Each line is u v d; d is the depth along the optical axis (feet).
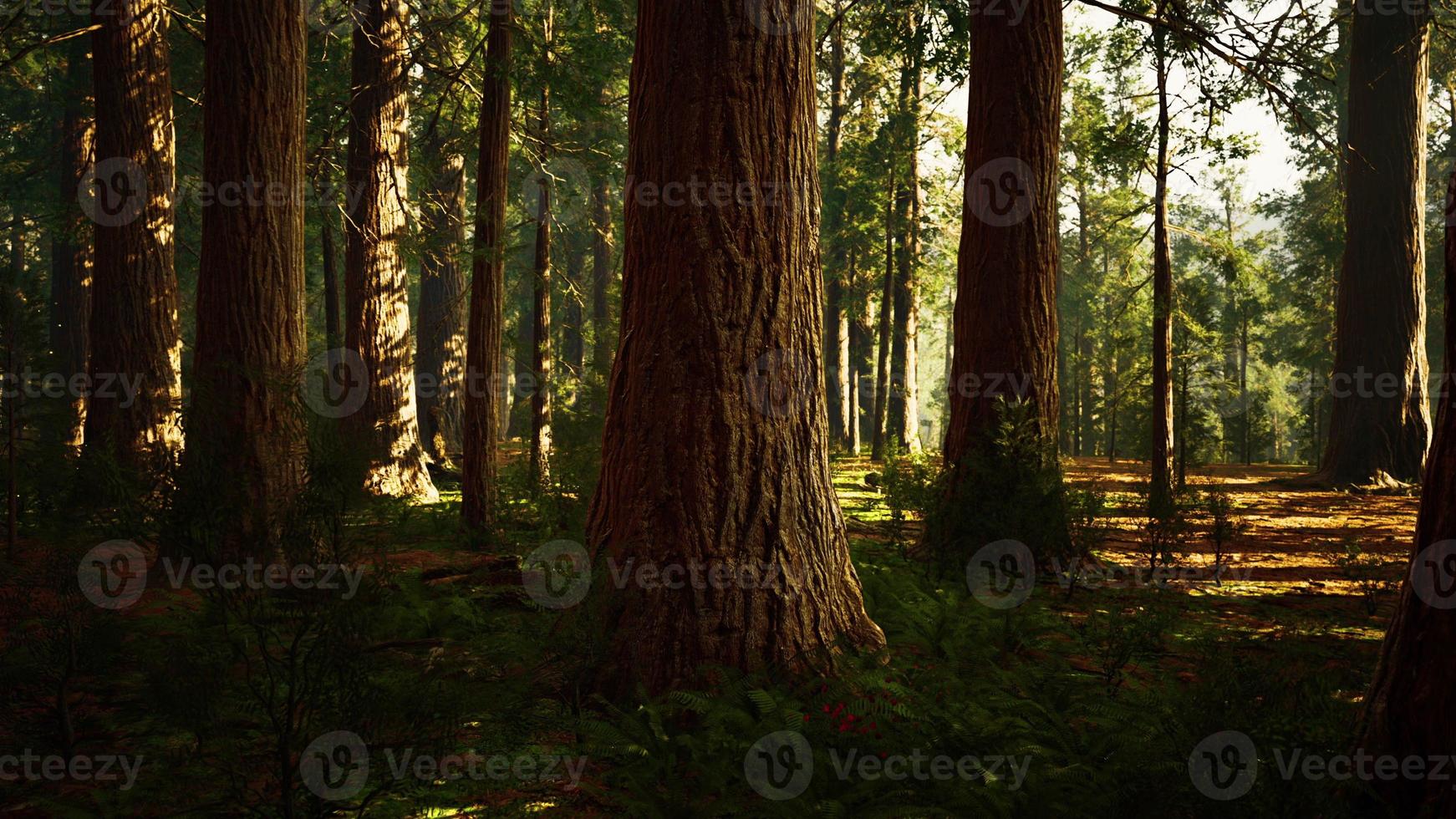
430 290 83.56
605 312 105.29
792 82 19.67
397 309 56.95
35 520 34.47
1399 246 68.74
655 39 19.57
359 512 13.23
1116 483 73.72
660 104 19.35
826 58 114.52
